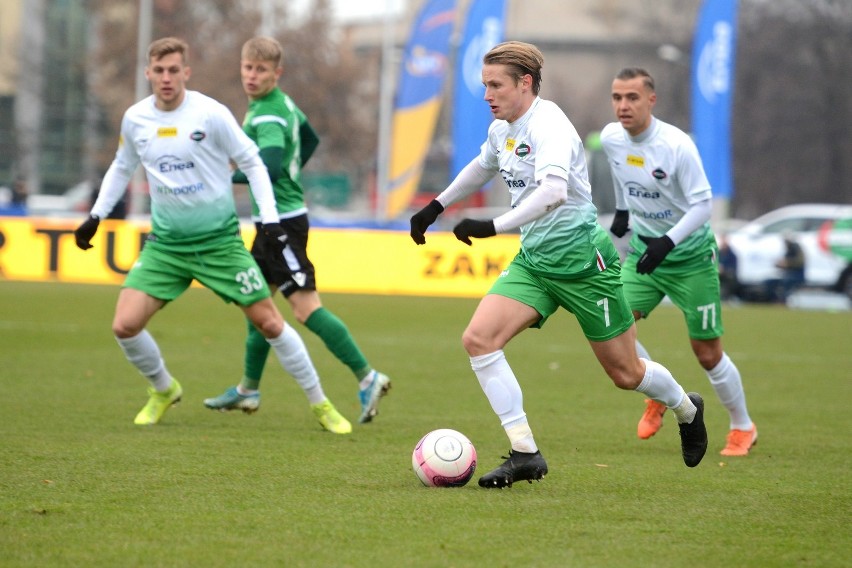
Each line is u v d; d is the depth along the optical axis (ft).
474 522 53.72
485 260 227.81
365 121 566.36
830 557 48.88
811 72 485.97
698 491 62.95
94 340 139.64
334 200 492.95
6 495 57.57
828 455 77.25
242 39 493.36
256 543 49.11
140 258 80.69
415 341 149.28
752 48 493.36
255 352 87.71
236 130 77.36
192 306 197.57
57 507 55.11
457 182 63.52
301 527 52.03
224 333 153.69
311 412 92.22
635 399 103.14
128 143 79.46
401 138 284.20
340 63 529.86
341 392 104.63
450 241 229.45
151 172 78.33
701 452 65.57
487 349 60.85
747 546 50.49
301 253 85.87
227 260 79.30
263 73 83.71
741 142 496.23
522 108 59.11
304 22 522.47
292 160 85.87
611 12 637.30
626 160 80.07
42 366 114.62
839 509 58.65
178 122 77.20
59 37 547.08
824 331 178.19
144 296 79.61
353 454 72.28
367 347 141.69
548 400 101.76
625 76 77.66
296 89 517.14
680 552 49.21
